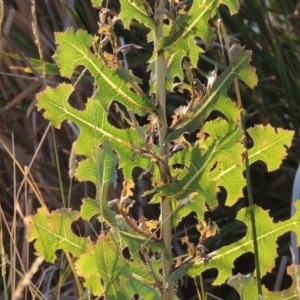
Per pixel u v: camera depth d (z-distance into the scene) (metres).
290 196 1.68
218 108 0.87
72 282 1.46
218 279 0.94
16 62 1.62
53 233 0.89
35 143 1.65
